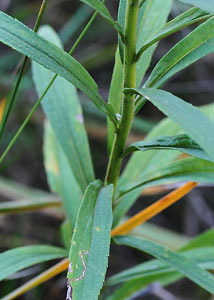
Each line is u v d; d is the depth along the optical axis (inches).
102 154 50.5
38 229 44.1
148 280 25.7
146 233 35.2
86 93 19.5
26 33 19.0
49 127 27.4
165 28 19.4
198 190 47.5
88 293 17.7
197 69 52.2
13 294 23.6
